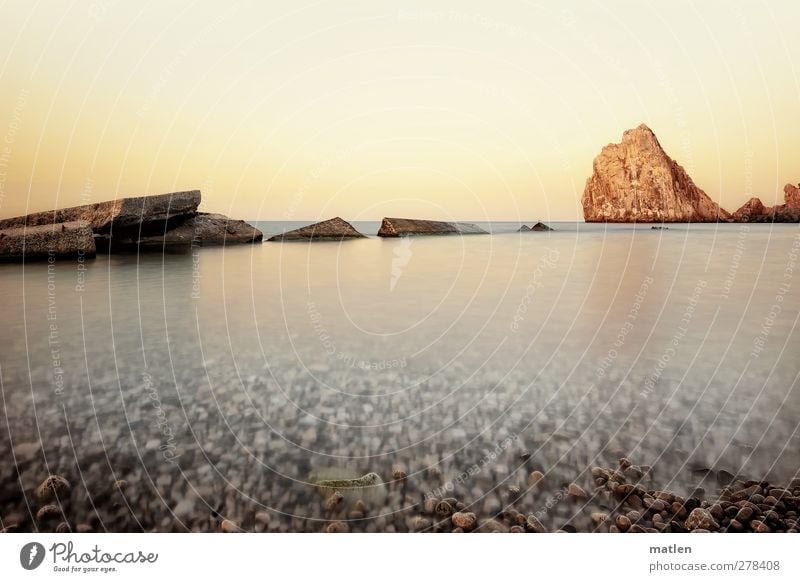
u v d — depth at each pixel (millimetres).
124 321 8031
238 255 17234
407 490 3551
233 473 3719
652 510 3383
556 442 4168
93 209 17703
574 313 8930
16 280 11734
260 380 5531
